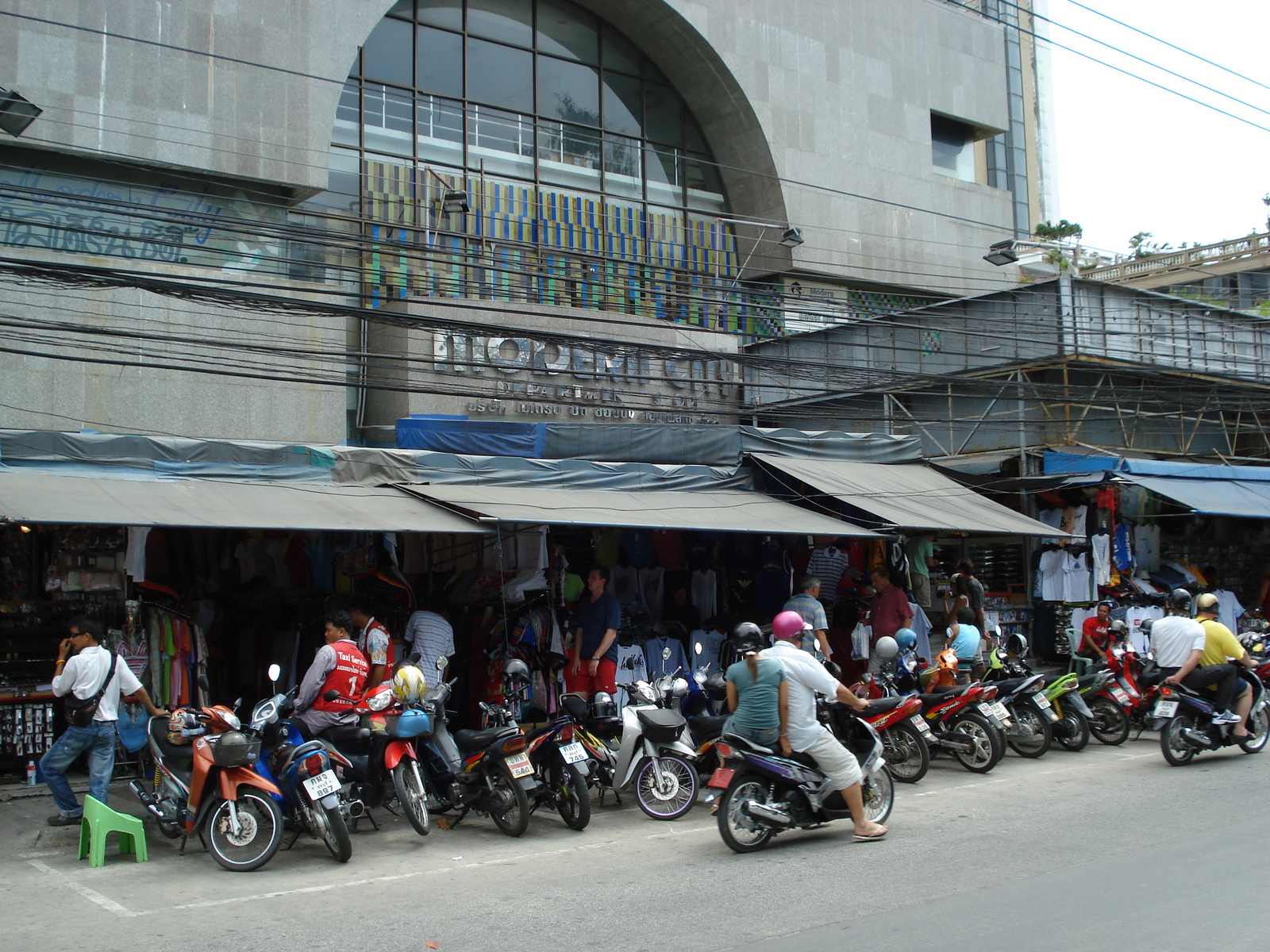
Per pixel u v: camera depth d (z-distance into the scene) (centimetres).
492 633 1188
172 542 1246
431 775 902
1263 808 856
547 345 1753
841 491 1345
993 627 1391
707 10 2295
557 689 1174
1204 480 1652
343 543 1216
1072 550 1598
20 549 1105
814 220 2394
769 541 1466
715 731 950
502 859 789
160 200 1628
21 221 1181
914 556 1530
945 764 1145
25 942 604
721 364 1969
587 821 876
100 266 1512
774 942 565
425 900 679
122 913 659
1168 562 1802
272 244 1688
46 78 1530
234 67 1675
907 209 2555
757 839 788
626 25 2297
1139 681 1216
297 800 795
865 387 1739
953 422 1788
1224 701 1070
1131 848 737
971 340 1823
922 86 2647
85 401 1452
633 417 1833
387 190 1948
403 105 2003
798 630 813
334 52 1775
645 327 1906
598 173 2252
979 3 2844
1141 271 3253
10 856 805
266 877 745
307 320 1620
